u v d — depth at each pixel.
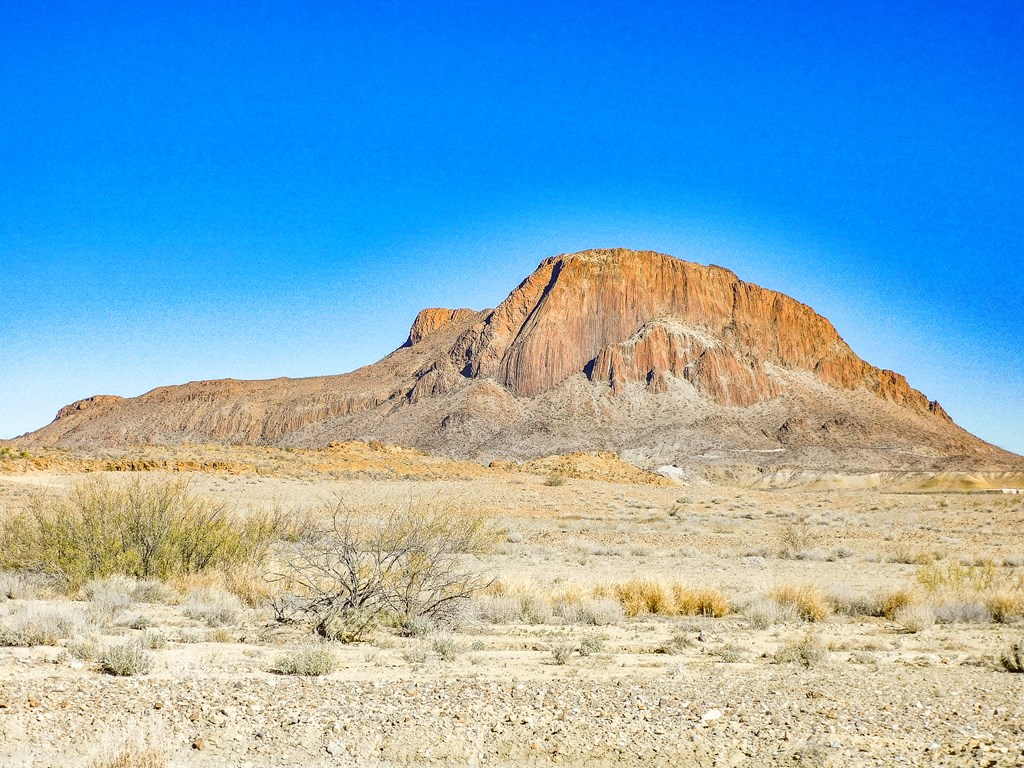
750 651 13.98
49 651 12.55
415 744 8.16
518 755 7.95
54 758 7.61
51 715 8.68
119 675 10.84
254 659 12.42
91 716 8.70
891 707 9.47
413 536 17.94
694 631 16.56
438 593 17.12
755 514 65.38
